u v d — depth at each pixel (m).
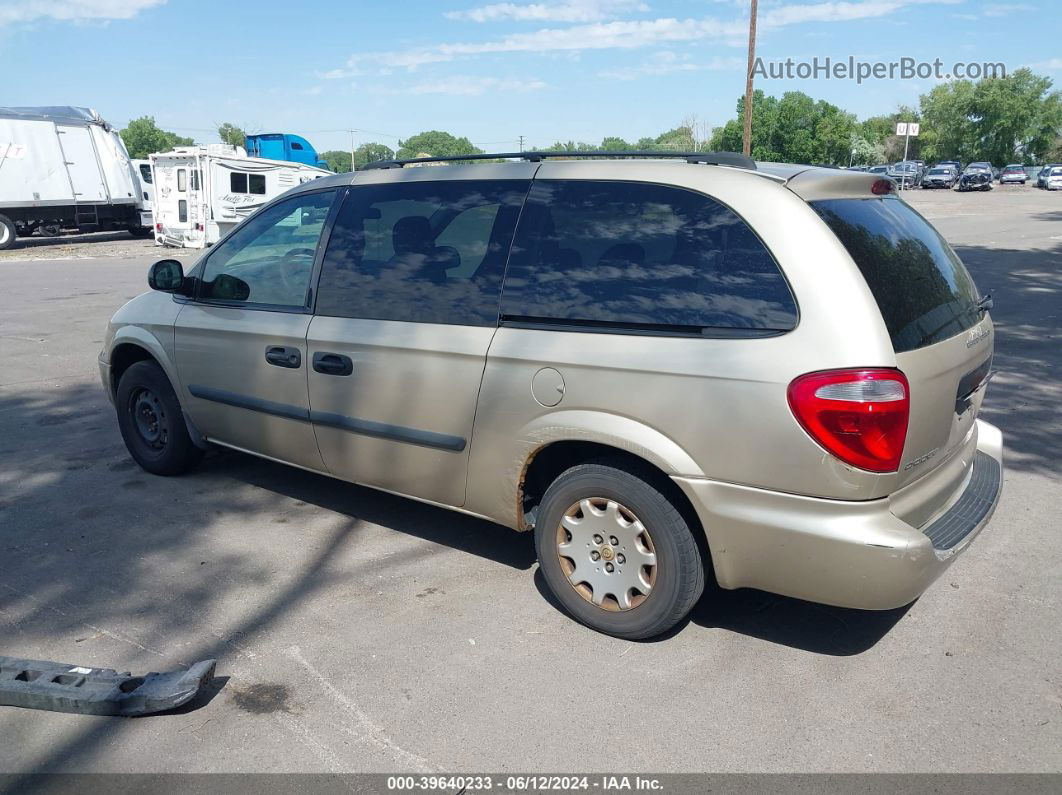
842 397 2.80
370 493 5.07
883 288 3.00
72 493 5.05
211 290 4.74
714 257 3.11
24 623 3.59
